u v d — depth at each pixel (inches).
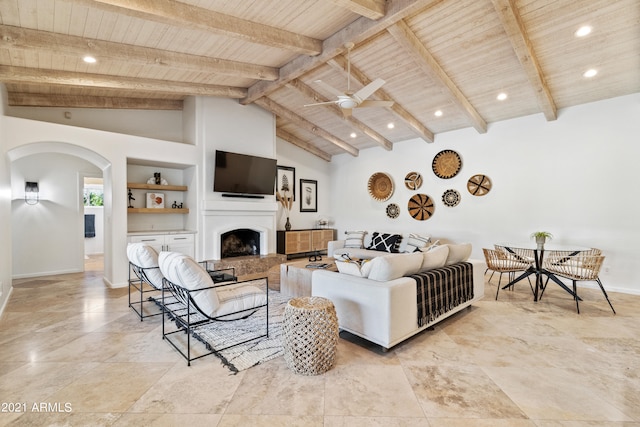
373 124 254.2
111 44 137.0
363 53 167.6
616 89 172.4
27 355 101.3
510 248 180.1
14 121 153.6
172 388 83.4
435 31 145.9
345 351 106.0
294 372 91.5
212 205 221.1
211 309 104.2
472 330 124.0
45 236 222.4
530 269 170.7
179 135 239.9
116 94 207.0
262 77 181.9
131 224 217.0
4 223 150.5
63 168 229.0
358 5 119.2
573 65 157.2
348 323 112.4
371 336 104.8
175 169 235.1
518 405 76.6
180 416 72.2
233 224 235.5
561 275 154.8
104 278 205.9
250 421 70.7
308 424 69.9
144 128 226.1
